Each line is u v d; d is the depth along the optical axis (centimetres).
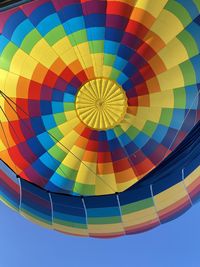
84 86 1085
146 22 1034
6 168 982
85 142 1110
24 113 1098
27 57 1065
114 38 1054
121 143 1105
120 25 1044
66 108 1099
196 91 1042
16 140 1098
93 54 1066
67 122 1105
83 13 1035
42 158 1112
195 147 974
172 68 1056
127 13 1034
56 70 1077
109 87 1082
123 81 1078
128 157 1106
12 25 1026
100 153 1113
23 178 1054
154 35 1041
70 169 1116
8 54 1061
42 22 1034
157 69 1063
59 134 1110
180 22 1019
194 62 1038
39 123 1106
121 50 1061
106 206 1003
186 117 1048
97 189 1106
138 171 1100
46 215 1038
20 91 1089
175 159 985
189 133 987
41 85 1088
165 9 1016
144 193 989
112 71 1074
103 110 1091
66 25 1045
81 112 1096
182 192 1001
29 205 1031
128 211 1007
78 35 1053
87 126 1102
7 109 1091
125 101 1084
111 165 1112
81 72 1078
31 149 1108
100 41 1058
